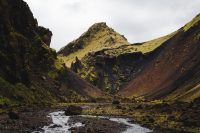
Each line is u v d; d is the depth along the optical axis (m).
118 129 75.44
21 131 59.59
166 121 88.44
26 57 165.75
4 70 141.25
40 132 61.34
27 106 124.94
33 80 182.75
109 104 187.62
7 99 121.75
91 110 137.00
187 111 100.06
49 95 189.00
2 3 155.75
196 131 69.81
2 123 66.81
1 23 151.12
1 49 145.62
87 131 67.19
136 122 92.75
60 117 97.94
